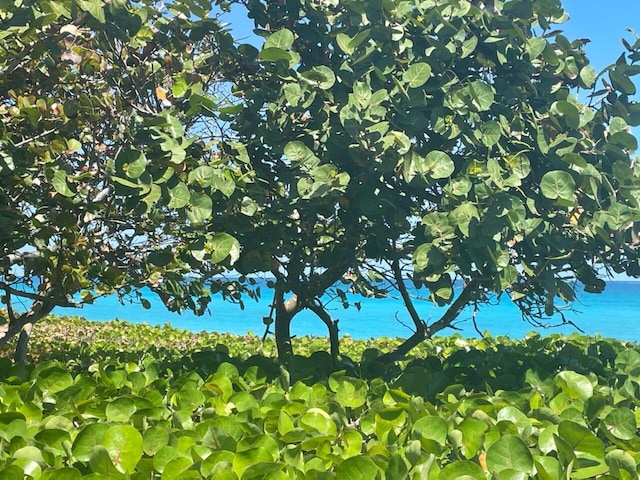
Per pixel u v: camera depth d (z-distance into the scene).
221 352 5.59
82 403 3.57
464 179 4.62
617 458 2.73
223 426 3.14
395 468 2.59
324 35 5.38
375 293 6.42
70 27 4.41
